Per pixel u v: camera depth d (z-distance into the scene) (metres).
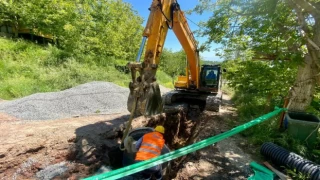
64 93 8.23
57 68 12.88
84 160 4.01
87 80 12.22
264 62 5.57
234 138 4.84
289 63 4.02
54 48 15.75
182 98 8.85
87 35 18.67
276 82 5.40
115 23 22.56
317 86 4.95
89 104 7.95
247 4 4.23
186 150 2.64
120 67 18.48
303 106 4.41
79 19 17.55
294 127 3.94
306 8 3.47
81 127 5.32
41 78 10.89
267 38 4.58
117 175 2.03
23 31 18.38
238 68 6.86
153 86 3.47
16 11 15.39
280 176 3.09
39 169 3.59
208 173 3.38
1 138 4.46
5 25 17.39
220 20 5.27
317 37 3.80
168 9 4.28
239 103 9.55
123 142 3.75
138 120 6.25
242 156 3.93
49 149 4.09
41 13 15.88
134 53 25.80
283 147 3.79
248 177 3.22
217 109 7.39
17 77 10.63
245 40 5.29
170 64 32.56
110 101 8.57
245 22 4.86
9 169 3.54
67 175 3.54
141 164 2.26
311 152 3.67
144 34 3.64
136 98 3.28
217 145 4.43
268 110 6.52
